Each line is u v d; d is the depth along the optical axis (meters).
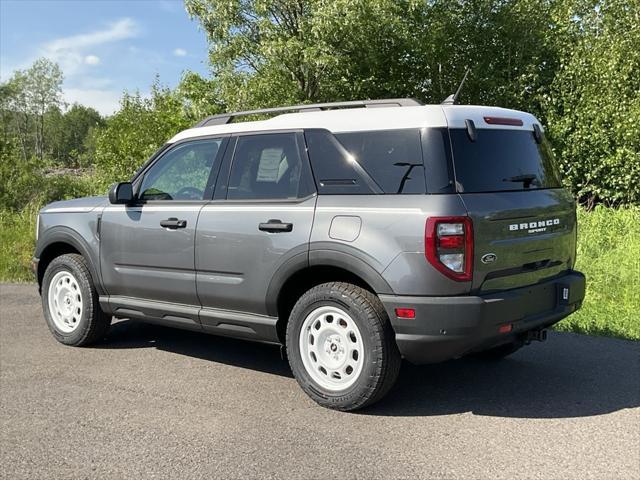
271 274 4.70
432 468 3.58
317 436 4.05
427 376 5.24
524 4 19.22
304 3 17.78
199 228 5.14
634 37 15.38
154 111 20.44
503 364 5.52
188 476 3.53
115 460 3.75
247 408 4.56
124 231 5.68
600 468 3.55
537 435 4.02
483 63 20.14
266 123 5.05
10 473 3.60
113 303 5.86
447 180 4.11
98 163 20.47
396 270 4.11
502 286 4.26
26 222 14.06
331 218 4.43
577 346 6.02
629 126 14.72
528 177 4.60
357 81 20.02
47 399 4.77
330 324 4.48
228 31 18.00
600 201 16.22
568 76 16.61
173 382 5.14
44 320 7.33
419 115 4.29
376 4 17.86
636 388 4.88
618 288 8.12
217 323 5.16
